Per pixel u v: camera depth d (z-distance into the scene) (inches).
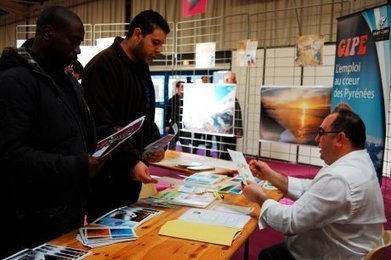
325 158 63.5
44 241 52.6
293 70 229.5
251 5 261.1
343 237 56.9
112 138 49.8
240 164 73.5
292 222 55.9
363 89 120.9
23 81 49.0
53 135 52.2
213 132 152.3
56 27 51.9
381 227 59.4
